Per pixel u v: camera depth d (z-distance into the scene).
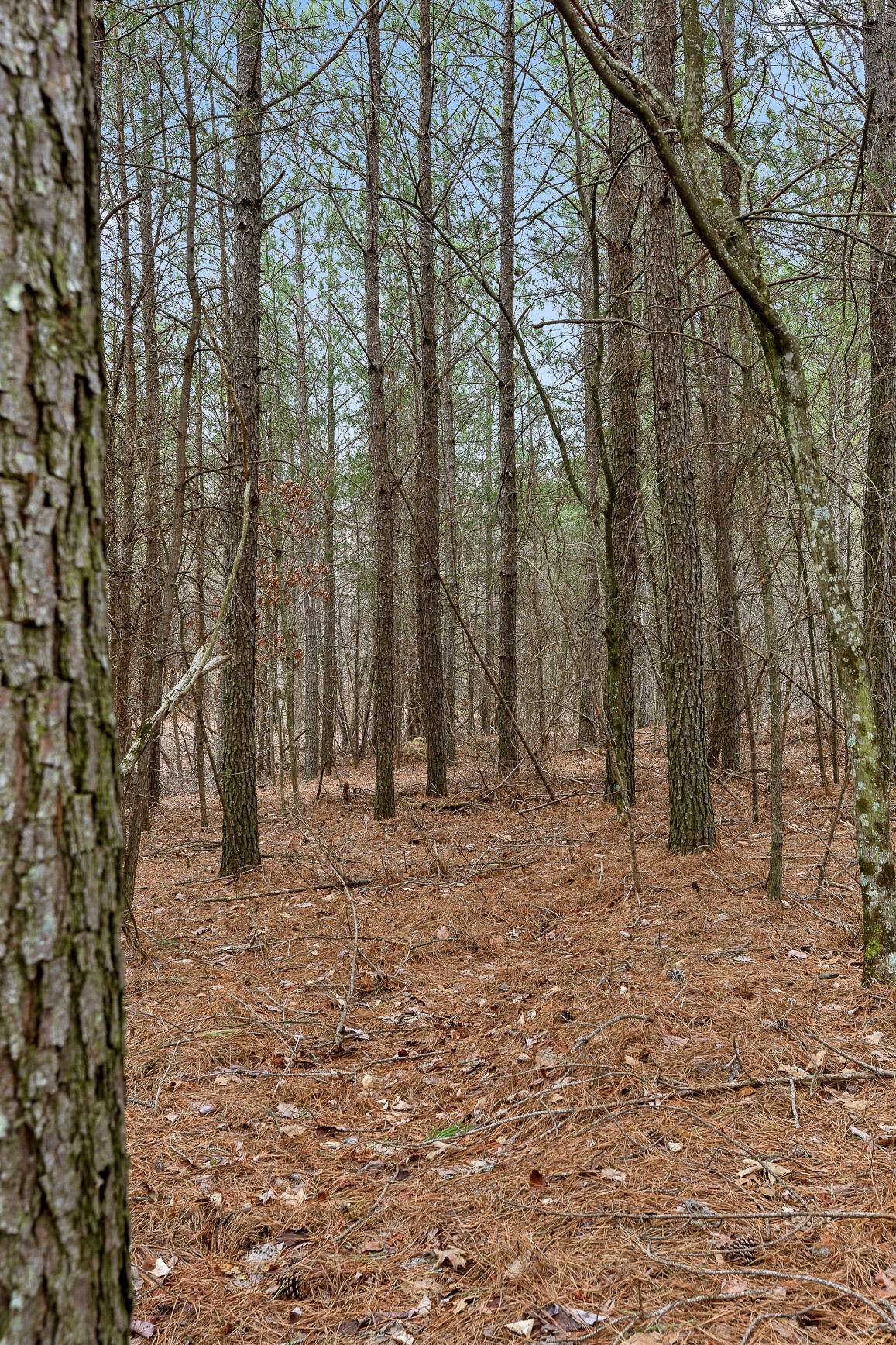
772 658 5.88
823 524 4.35
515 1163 3.24
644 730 19.22
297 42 8.33
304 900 7.43
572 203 8.83
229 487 8.06
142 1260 2.86
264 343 17.47
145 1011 5.14
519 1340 2.32
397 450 17.59
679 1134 3.23
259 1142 3.63
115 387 8.14
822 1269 2.44
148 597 9.94
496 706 12.46
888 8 7.92
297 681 23.75
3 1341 1.11
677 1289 2.43
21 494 1.17
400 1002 5.12
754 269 4.33
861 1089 3.40
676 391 7.20
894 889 4.30
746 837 7.94
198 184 6.03
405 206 13.13
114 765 1.32
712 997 4.39
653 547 11.66
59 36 1.22
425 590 12.53
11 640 1.16
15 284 1.17
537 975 5.21
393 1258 2.78
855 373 7.99
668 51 7.07
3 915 1.14
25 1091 1.15
